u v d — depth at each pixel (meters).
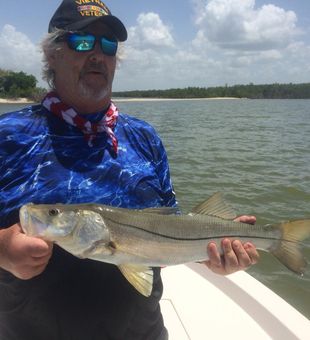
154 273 0.91
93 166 0.86
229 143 7.16
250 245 0.89
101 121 0.90
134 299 0.88
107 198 0.86
